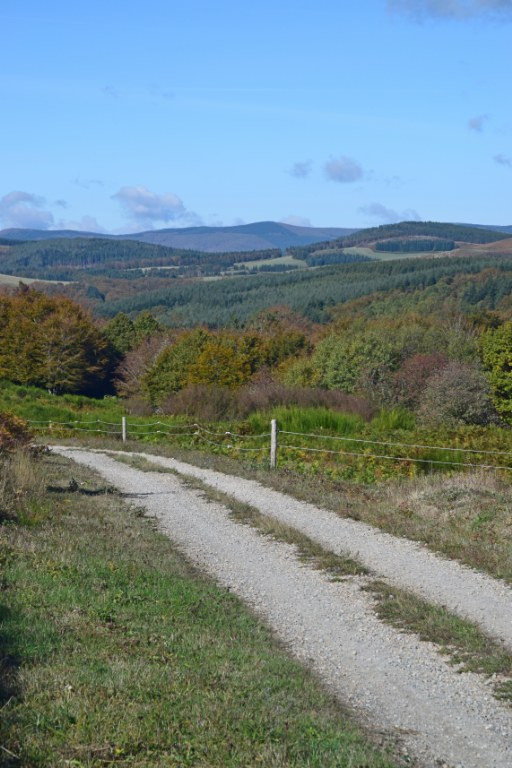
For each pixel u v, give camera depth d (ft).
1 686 17.61
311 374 164.25
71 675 18.54
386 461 60.80
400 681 21.43
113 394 269.44
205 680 19.51
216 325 423.64
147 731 16.21
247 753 15.81
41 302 260.83
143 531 39.34
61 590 25.76
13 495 40.14
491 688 20.94
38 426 114.11
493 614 26.58
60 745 15.37
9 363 240.53
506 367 114.93
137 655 20.92
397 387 134.92
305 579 31.58
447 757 17.06
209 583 30.66
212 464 65.72
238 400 109.29
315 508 45.83
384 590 29.43
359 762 15.74
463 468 57.52
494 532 36.76
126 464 69.36
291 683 20.18
